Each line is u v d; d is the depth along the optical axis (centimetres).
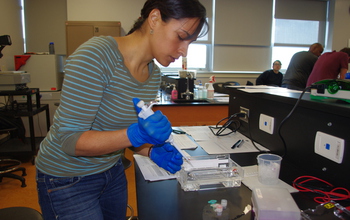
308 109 92
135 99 64
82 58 63
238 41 522
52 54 370
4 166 260
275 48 548
